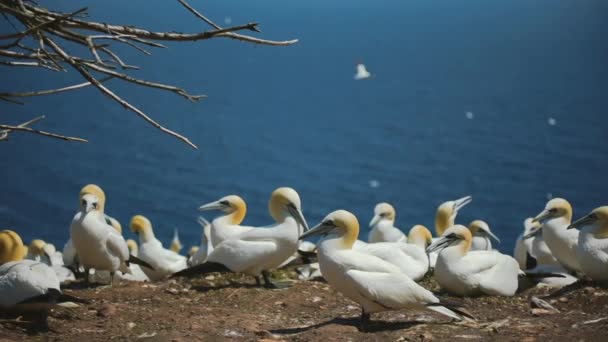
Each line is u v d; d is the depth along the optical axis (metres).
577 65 196.62
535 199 70.00
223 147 99.50
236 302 13.78
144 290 14.68
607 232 14.20
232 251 14.70
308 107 143.88
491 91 156.25
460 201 20.02
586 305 13.27
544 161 87.81
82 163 79.81
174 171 80.81
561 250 15.98
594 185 75.44
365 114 133.38
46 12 9.55
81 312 12.72
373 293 11.39
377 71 198.88
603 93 147.62
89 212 15.13
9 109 113.88
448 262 14.11
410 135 111.88
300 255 15.91
